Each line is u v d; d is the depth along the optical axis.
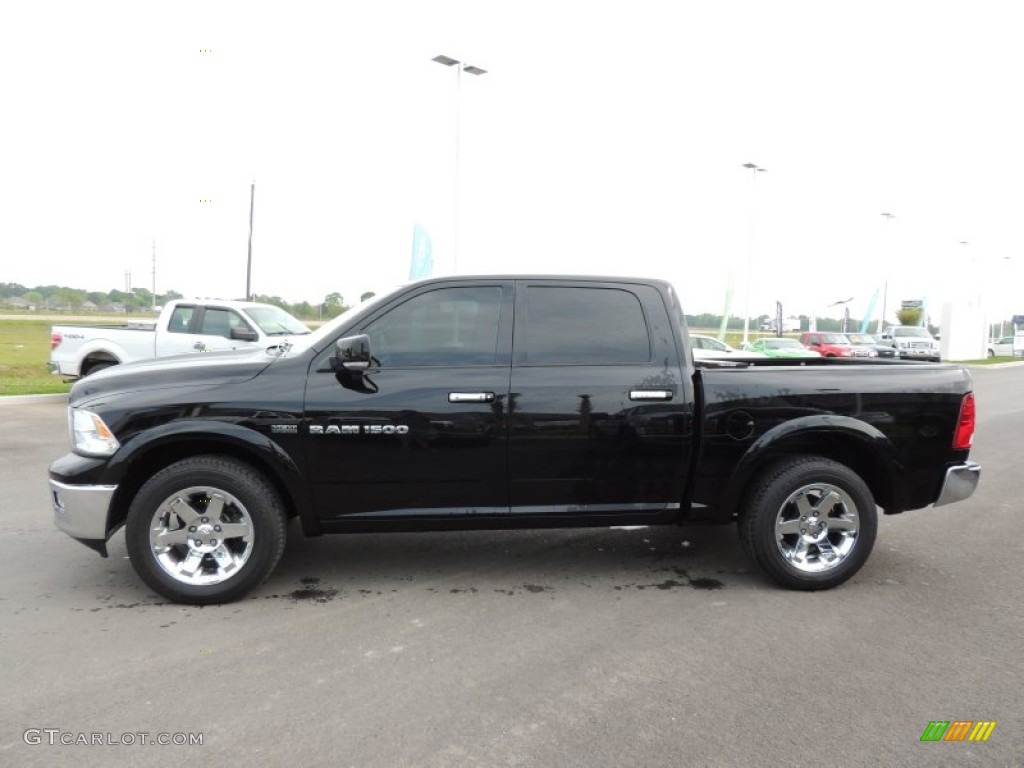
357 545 5.80
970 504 7.30
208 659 3.83
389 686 3.56
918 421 4.89
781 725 3.25
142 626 4.24
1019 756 3.05
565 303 4.83
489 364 4.70
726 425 4.76
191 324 13.31
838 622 4.37
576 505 4.80
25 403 14.13
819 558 4.89
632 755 3.02
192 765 2.94
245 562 4.53
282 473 4.52
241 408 4.49
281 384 4.55
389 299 4.72
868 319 51.47
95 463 4.42
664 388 4.76
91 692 3.49
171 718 3.27
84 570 5.14
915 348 37.75
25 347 29.83
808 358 6.14
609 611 4.52
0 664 3.76
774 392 4.79
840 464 4.87
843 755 3.04
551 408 4.66
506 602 4.66
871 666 3.81
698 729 3.22
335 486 4.59
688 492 4.88
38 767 2.93
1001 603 4.68
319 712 3.33
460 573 5.19
